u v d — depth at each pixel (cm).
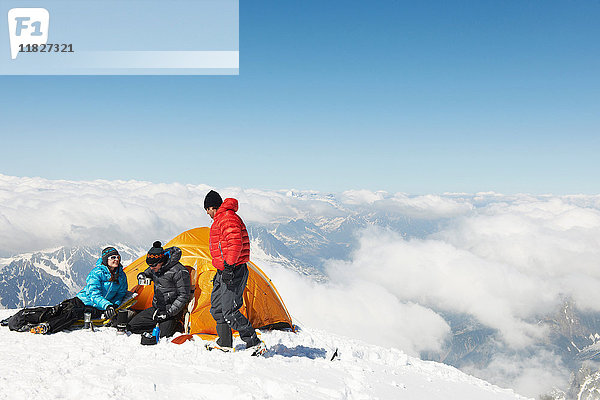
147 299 938
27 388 474
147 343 718
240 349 729
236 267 649
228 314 671
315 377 612
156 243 779
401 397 615
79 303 850
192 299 831
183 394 491
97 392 465
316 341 958
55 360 594
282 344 834
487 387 895
